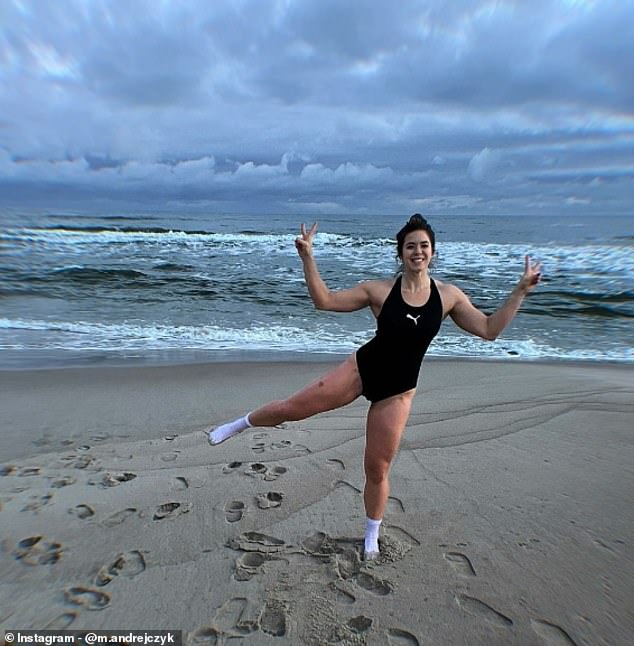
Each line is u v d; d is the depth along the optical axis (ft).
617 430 14.49
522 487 11.30
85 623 7.42
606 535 9.46
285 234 96.73
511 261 59.52
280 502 10.76
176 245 75.66
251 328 32.19
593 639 7.13
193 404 17.26
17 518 10.03
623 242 74.38
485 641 7.11
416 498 10.88
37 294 40.57
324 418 15.37
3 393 18.35
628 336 31.53
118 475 11.91
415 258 8.51
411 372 8.57
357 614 7.62
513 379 20.51
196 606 7.78
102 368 22.43
